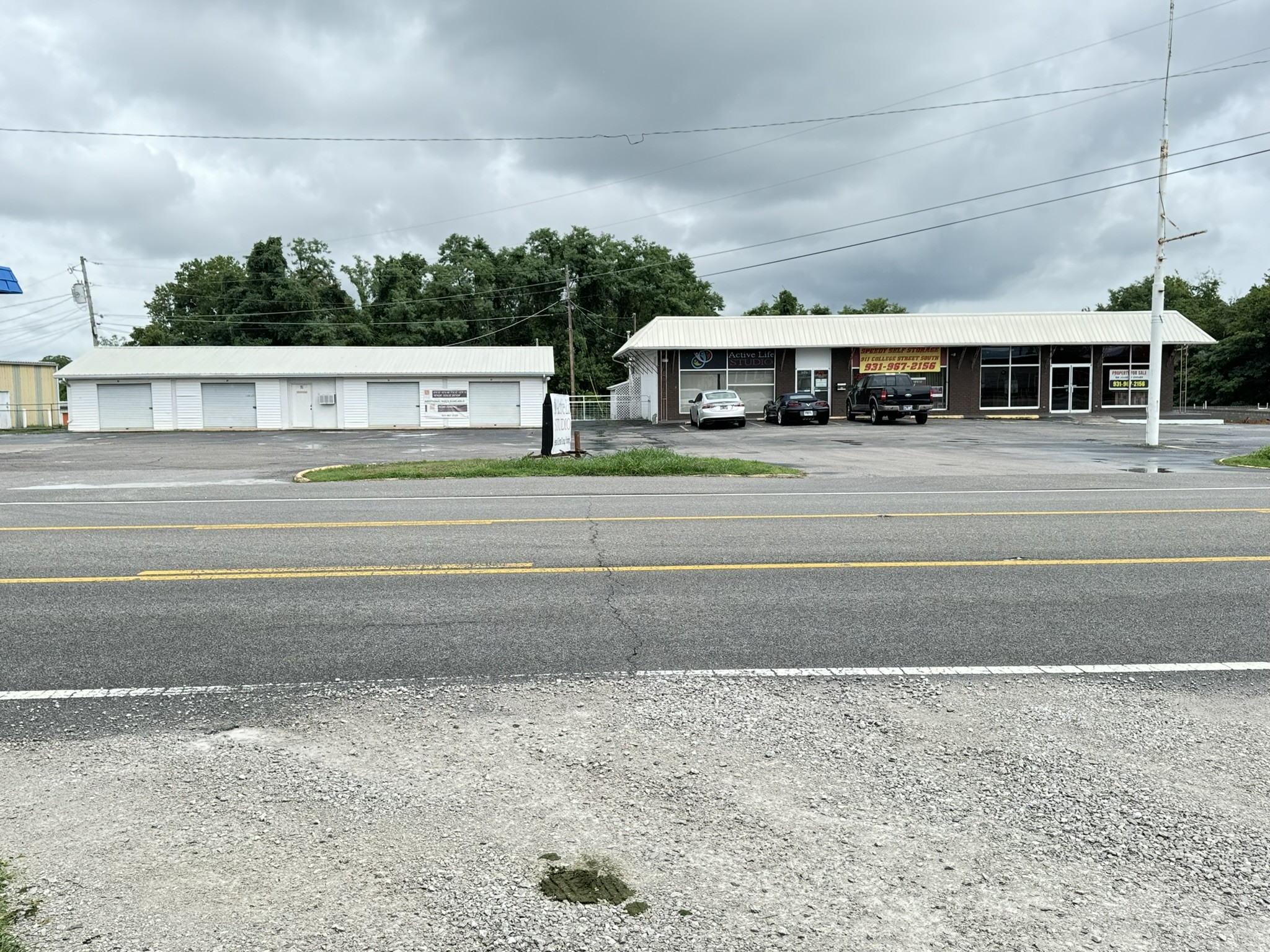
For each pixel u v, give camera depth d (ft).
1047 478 51.57
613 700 14.85
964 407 135.33
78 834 10.59
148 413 140.36
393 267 239.71
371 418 141.59
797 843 10.36
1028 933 8.72
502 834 10.57
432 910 9.05
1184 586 22.45
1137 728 13.67
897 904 9.16
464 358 146.82
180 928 8.75
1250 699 14.88
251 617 19.93
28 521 34.63
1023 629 18.80
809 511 36.11
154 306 269.23
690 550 27.50
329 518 35.12
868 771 12.21
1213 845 10.34
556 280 242.58
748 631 18.71
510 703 14.71
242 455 82.84
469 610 20.40
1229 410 152.66
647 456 60.39
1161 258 79.87
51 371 175.83
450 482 51.62
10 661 16.88
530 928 8.75
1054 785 11.83
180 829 10.69
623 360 188.55
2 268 45.11
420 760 12.58
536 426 142.20
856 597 21.49
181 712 14.42
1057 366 135.44
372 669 16.42
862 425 120.26
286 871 9.77
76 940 8.54
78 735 13.48
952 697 14.99
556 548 27.94
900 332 135.95
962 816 11.01
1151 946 8.53
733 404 118.62
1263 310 169.58
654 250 258.37
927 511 35.91
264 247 223.30
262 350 149.48
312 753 12.83
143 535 30.86
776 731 13.57
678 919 8.91
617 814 11.03
